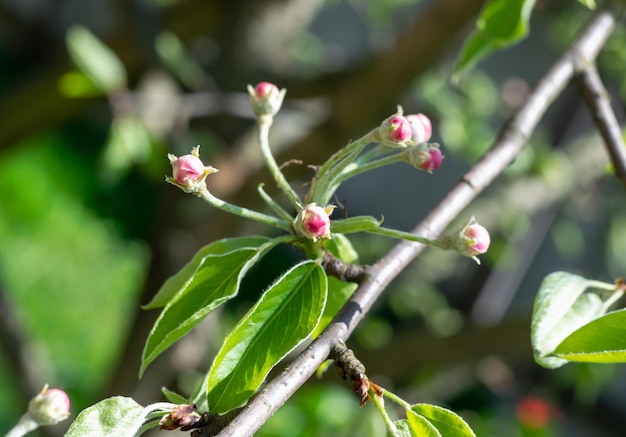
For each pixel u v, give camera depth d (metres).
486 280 1.42
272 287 0.50
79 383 1.89
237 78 1.20
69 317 2.15
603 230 1.91
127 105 0.98
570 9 1.43
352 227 0.52
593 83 0.67
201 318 0.50
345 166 0.52
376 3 1.35
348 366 0.51
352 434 1.06
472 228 0.51
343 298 0.56
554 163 1.32
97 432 0.49
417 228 0.59
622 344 0.51
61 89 1.04
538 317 0.54
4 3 1.99
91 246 2.32
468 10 0.88
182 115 1.02
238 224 1.04
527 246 1.50
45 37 2.39
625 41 1.32
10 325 1.20
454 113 1.25
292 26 1.23
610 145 0.66
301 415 1.04
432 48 0.92
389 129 0.51
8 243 2.27
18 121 1.23
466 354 1.05
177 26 1.23
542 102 0.65
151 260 1.16
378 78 0.95
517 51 1.99
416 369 1.08
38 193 2.35
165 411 0.50
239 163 1.07
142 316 1.12
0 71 2.35
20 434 0.52
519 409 1.25
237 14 1.20
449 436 0.51
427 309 1.42
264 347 0.51
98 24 2.32
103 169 1.11
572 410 1.98
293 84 1.18
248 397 0.50
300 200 0.53
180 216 1.14
